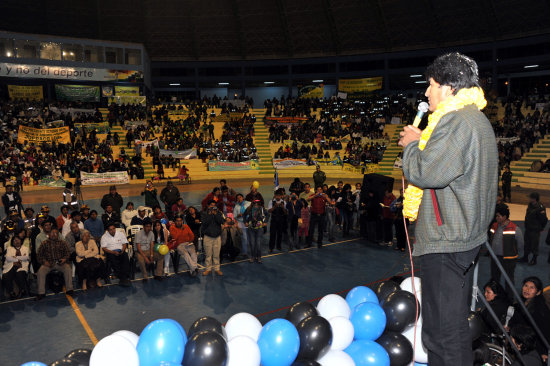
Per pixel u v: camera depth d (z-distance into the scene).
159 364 3.38
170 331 3.56
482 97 1.99
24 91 39.16
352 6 42.75
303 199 13.55
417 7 41.00
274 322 3.82
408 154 1.97
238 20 45.47
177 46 47.31
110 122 38.16
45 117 36.12
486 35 40.62
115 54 40.91
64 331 7.51
